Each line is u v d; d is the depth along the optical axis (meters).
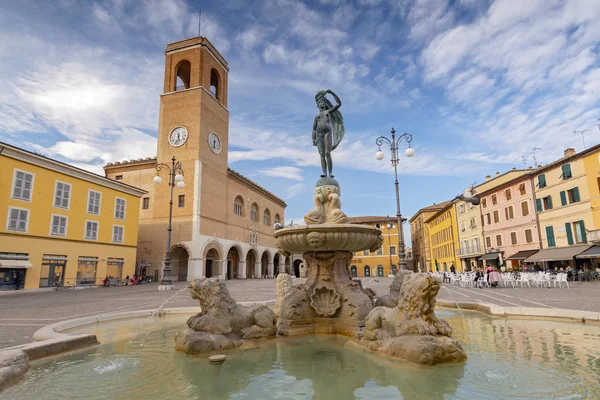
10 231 27.25
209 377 4.27
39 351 5.12
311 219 7.96
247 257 63.84
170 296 19.31
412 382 3.89
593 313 7.65
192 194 43.19
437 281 4.96
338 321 7.08
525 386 3.70
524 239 39.88
